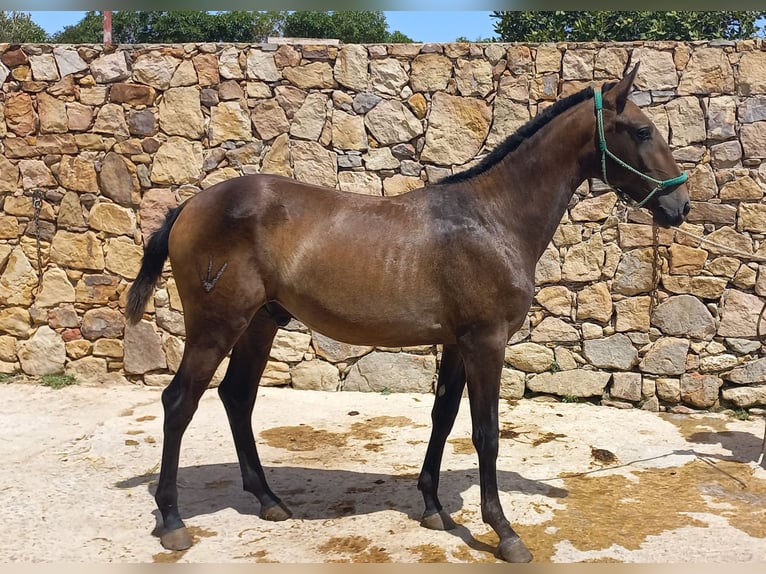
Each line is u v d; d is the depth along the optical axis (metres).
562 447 4.46
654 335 5.34
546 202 3.16
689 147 5.22
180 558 2.97
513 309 3.02
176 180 5.62
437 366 5.58
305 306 3.10
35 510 3.44
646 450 4.43
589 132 3.15
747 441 4.61
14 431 4.66
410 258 2.99
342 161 5.53
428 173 5.50
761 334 5.20
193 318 3.12
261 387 5.70
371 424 4.88
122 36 15.11
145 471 4.01
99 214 5.67
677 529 3.28
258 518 3.39
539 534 3.22
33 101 5.60
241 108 5.54
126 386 5.73
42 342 5.79
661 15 8.19
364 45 5.44
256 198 3.07
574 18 8.49
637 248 5.31
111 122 5.60
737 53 5.14
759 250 5.19
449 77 5.42
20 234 5.74
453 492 3.71
